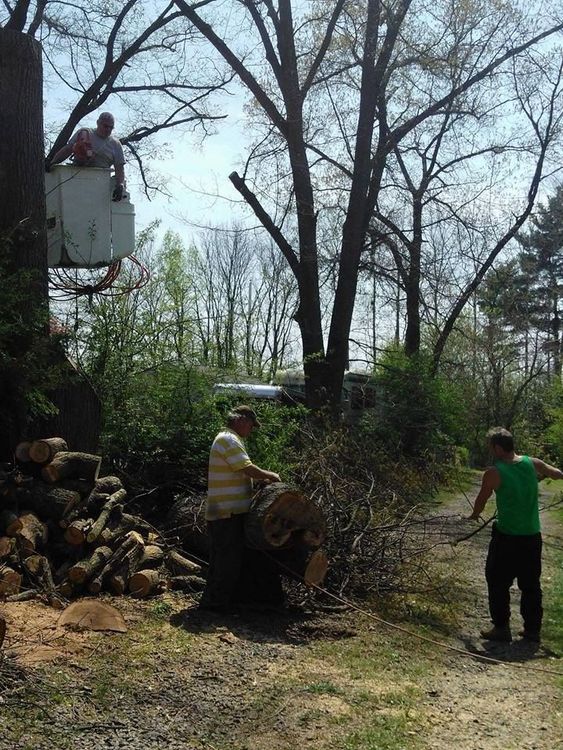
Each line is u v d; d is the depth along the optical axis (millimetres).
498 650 6918
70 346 10359
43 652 5523
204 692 5223
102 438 10211
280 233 17469
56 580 7102
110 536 7484
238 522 7207
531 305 46969
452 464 23500
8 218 9250
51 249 10859
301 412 12008
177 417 10602
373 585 8297
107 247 11055
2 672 5031
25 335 8328
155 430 10367
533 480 7281
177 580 7645
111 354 10992
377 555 8578
